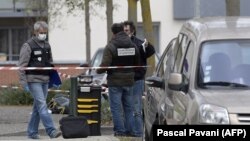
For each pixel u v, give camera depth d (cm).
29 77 2011
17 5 5250
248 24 1503
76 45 5050
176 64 1567
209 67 1389
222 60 1398
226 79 1367
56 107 2938
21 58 2006
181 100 1360
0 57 5312
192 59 1414
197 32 1473
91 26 5012
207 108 1241
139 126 2159
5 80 5050
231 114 1227
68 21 4997
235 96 1286
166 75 1656
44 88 2044
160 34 5019
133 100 2155
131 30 2195
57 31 5028
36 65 2012
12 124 2605
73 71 4944
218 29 1469
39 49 2017
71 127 2023
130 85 2106
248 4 4894
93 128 2147
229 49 1415
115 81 2089
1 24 5503
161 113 1516
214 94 1306
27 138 2112
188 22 1631
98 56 3506
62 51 5050
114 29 2100
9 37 5578
